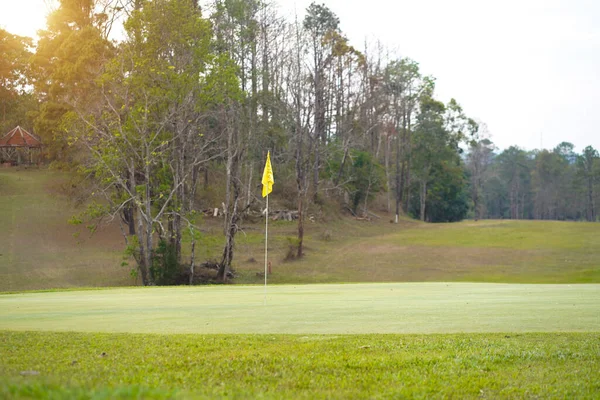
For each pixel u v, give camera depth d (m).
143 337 9.90
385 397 6.05
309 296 18.48
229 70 42.62
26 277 44.50
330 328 11.04
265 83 52.09
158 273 42.59
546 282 43.72
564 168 147.88
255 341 9.42
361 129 75.56
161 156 44.19
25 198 62.84
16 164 77.31
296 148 58.22
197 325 11.58
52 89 59.72
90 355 8.27
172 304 16.16
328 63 62.62
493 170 152.62
